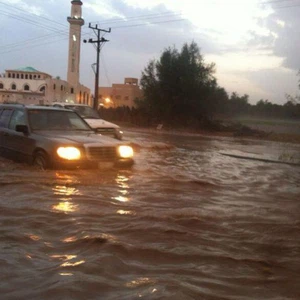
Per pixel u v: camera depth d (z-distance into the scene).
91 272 4.25
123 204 7.28
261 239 5.70
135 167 11.41
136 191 8.43
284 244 5.52
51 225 5.89
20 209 6.64
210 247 5.27
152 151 17.20
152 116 46.34
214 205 7.63
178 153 17.16
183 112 45.28
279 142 31.86
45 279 4.04
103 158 10.12
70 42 76.50
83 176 9.46
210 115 45.94
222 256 4.94
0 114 11.99
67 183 8.67
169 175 10.58
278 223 6.50
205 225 6.24
